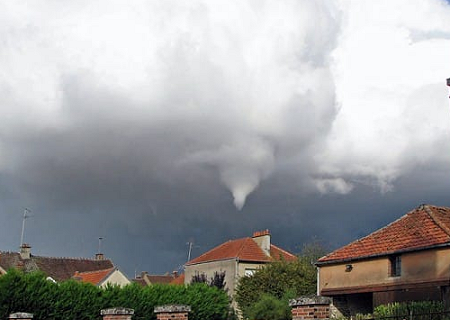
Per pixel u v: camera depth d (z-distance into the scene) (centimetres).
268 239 5753
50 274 6259
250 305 4597
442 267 2867
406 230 3253
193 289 4016
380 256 3173
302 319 1182
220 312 4103
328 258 3500
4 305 3072
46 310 3225
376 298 3155
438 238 2962
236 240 5925
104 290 3588
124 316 1666
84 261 6794
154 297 3750
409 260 3039
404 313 2342
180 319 1609
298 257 5838
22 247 6338
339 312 3369
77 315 3369
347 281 3347
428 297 2884
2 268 5800
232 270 5506
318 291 3506
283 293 4634
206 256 5969
